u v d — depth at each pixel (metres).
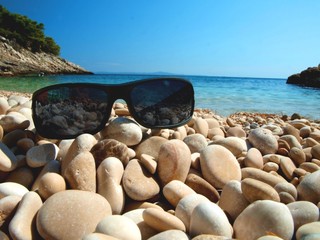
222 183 0.17
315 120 0.62
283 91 1.94
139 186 0.15
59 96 0.19
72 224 0.12
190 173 0.17
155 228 0.12
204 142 0.21
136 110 0.21
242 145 0.22
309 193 0.15
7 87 1.54
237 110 0.83
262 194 0.13
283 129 0.32
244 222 0.12
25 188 0.15
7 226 0.12
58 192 0.13
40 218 0.12
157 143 0.20
